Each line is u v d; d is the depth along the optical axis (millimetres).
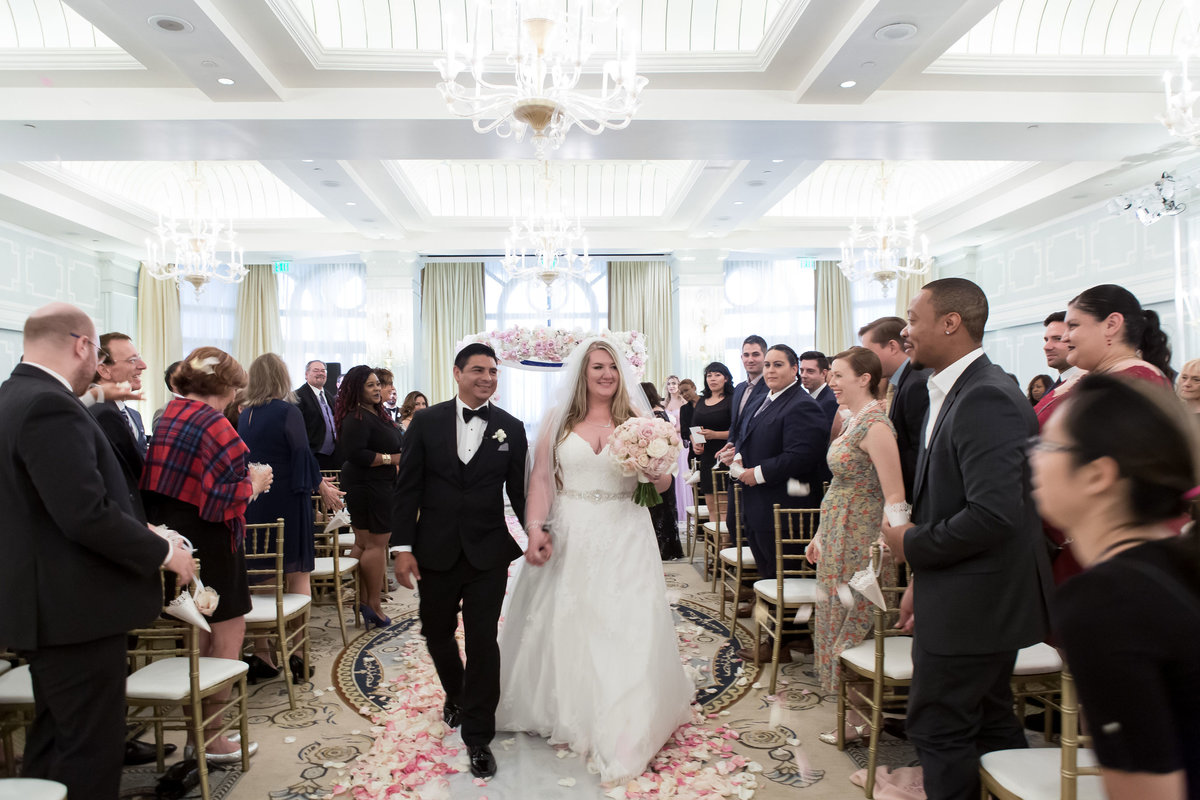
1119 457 954
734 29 5906
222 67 5418
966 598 2076
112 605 2117
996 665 2098
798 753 2979
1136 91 6340
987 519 1960
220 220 10766
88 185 8633
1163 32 5992
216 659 2863
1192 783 865
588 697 2918
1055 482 1021
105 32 5055
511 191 11188
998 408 2029
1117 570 921
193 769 2762
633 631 2941
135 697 2543
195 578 2453
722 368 6562
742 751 3006
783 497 4227
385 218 10039
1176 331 7508
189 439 2883
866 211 11156
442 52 5605
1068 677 1699
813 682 3754
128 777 2844
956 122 6324
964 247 10992
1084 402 1008
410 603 5480
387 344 11398
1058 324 3574
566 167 10742
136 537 2102
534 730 3150
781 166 8023
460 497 2893
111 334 3025
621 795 2607
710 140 6770
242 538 3129
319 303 12516
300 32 5215
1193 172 6676
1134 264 8086
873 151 7066
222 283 12180
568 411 3232
